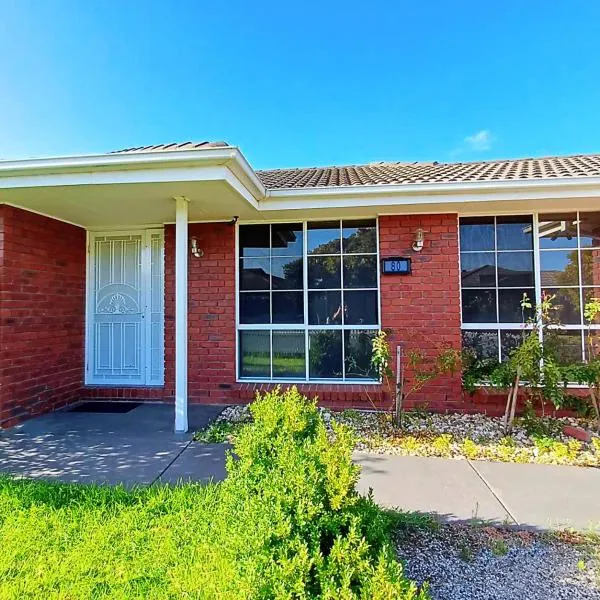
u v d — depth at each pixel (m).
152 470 4.50
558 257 6.95
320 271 7.43
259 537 2.11
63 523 3.30
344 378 7.29
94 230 8.09
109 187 5.40
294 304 7.46
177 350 5.89
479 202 6.33
